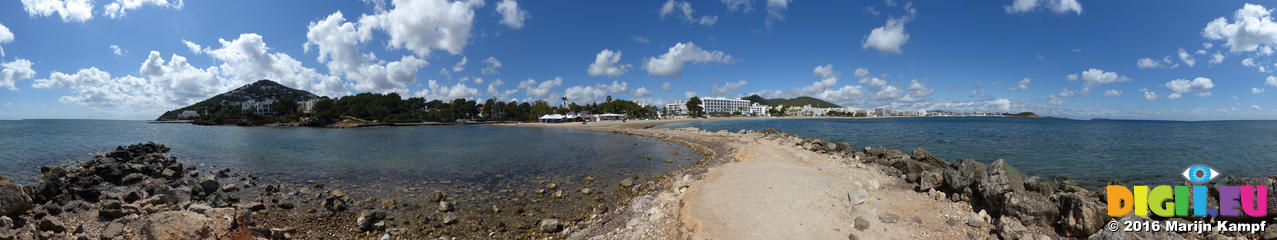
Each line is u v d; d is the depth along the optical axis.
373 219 9.94
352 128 89.00
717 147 29.80
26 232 7.51
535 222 10.27
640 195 12.89
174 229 6.93
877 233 7.74
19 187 8.39
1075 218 7.25
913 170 14.79
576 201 12.51
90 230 8.12
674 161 22.50
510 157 24.64
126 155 23.73
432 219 10.43
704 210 9.08
